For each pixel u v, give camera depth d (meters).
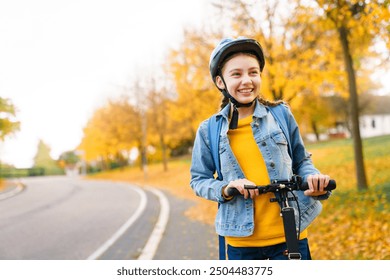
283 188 1.78
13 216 11.93
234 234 1.95
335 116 42.69
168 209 11.70
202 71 11.91
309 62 9.49
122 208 12.64
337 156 19.72
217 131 2.04
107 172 54.06
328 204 8.73
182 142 50.06
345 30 8.60
